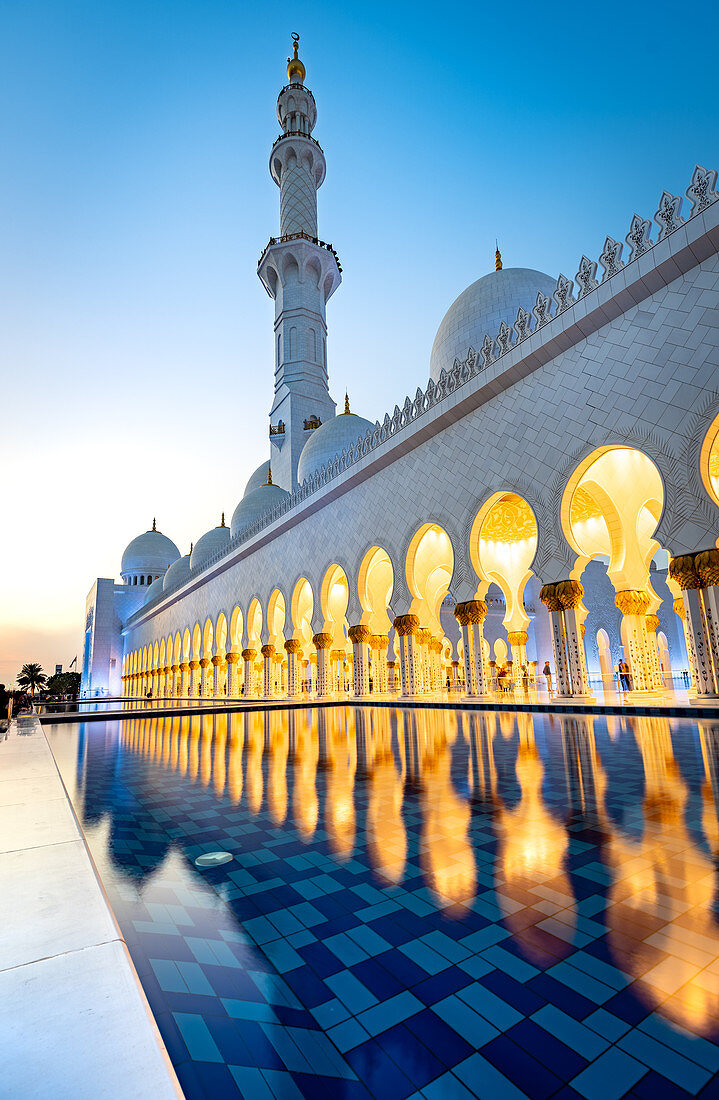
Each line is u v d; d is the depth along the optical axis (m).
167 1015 1.55
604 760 5.14
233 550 29.06
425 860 2.72
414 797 4.00
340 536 19.56
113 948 1.36
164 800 4.27
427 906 2.22
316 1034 1.48
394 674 25.97
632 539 15.14
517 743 6.52
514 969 1.76
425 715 11.33
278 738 8.37
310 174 34.59
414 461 16.16
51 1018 1.08
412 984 1.71
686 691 14.95
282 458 32.28
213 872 2.66
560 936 1.95
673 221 9.76
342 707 15.68
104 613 54.81
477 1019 1.53
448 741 6.95
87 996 1.16
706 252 9.42
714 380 9.15
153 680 44.22
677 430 9.59
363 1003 1.62
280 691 27.77
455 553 14.29
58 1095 0.86
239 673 28.84
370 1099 1.24
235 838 3.20
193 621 36.03
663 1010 1.54
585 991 1.64
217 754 6.84
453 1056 1.39
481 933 1.99
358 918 2.14
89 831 3.41
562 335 11.63
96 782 5.12
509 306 17.36
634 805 3.55
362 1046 1.44
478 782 4.41
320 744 7.30
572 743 6.32
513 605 20.73
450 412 14.52
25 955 1.31
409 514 16.09
